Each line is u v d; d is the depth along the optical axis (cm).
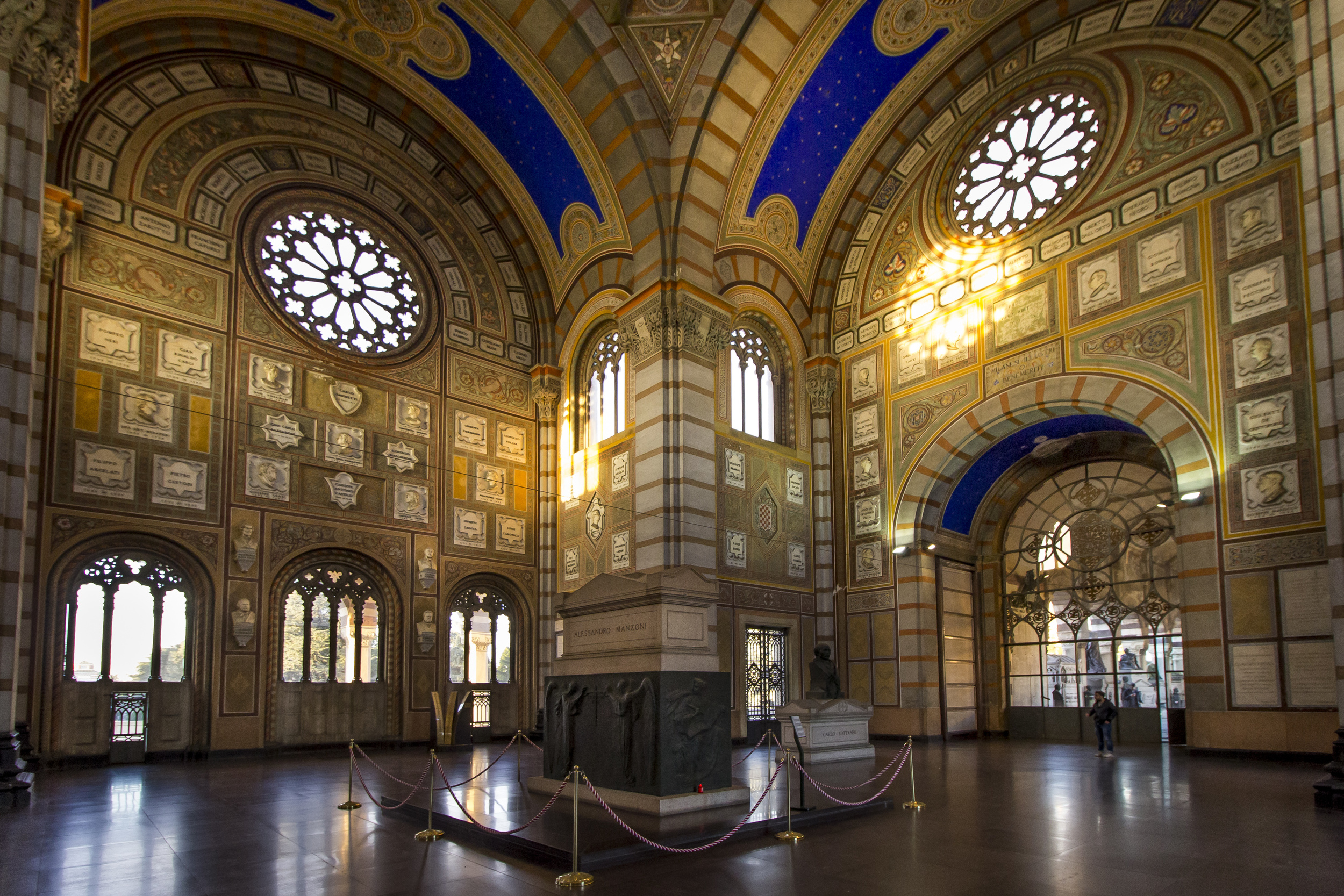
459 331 2580
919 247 2495
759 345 2609
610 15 2141
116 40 1948
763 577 2425
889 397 2505
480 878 782
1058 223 2162
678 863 832
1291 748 1619
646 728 1074
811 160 2525
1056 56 2241
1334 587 1128
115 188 1973
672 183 2341
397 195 2541
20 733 1634
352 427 2272
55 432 1781
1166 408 1892
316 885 756
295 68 2242
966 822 1020
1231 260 1831
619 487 2419
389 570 2266
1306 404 1678
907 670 2333
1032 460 2539
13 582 1095
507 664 2512
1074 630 2425
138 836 978
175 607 1920
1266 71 1828
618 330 2523
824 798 1145
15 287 1095
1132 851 850
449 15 2173
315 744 2069
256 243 2202
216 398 2042
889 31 2248
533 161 2542
